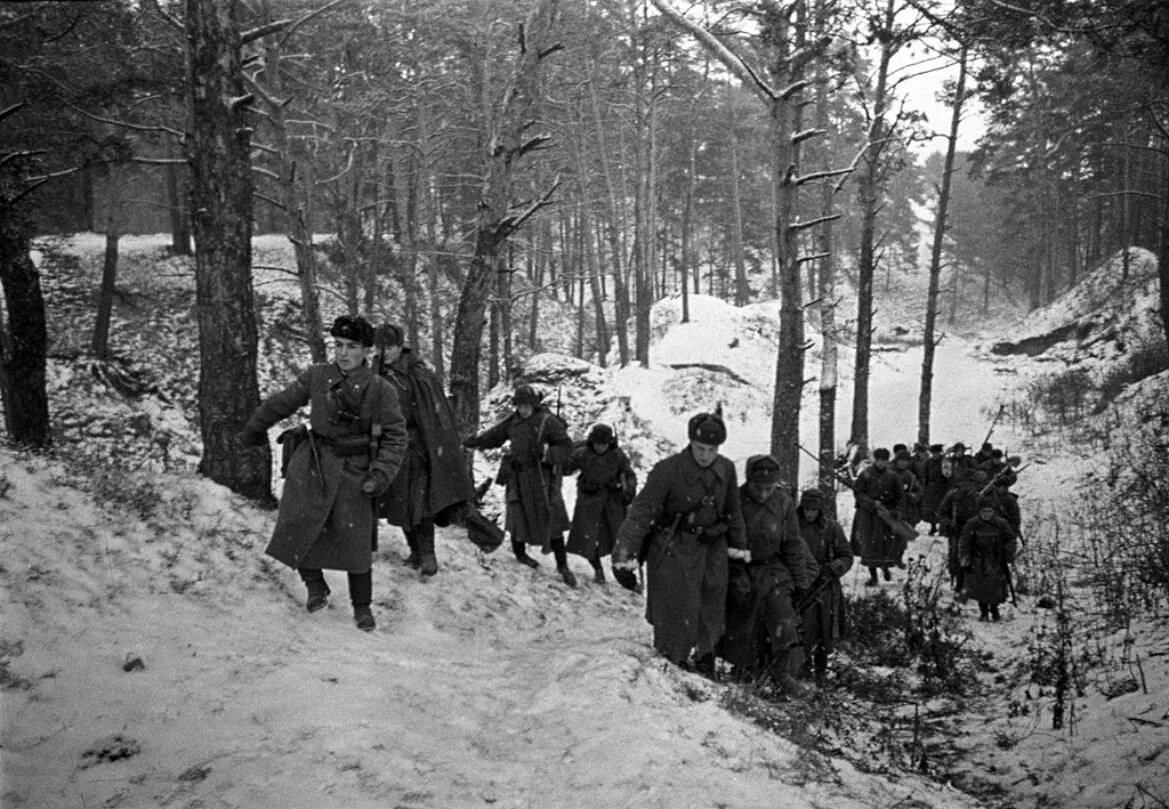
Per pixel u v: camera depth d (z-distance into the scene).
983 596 9.30
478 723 3.96
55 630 3.96
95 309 27.34
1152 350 25.89
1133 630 7.13
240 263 6.91
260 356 27.92
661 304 38.97
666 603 5.30
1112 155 37.19
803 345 12.25
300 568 5.10
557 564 8.84
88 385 23.05
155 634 4.25
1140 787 4.04
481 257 10.00
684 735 3.79
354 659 4.57
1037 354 38.19
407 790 3.05
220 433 6.90
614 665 4.49
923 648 7.78
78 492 5.52
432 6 20.58
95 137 12.04
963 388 33.84
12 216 10.36
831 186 18.53
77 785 2.90
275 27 7.37
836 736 5.15
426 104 23.75
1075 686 6.04
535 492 8.49
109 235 24.52
